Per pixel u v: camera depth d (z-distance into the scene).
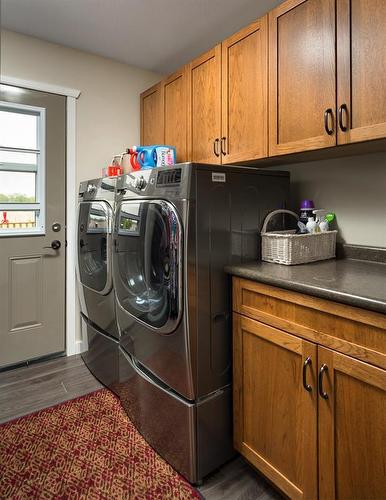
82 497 1.31
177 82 2.24
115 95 2.68
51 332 2.53
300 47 1.42
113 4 1.92
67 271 2.57
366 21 1.19
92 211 2.17
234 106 1.77
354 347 0.98
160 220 1.43
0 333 2.32
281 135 1.52
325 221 1.71
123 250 1.78
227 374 1.50
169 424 1.48
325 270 1.36
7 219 2.33
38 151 2.40
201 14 2.01
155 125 2.53
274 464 1.27
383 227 1.61
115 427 1.75
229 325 1.50
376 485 0.95
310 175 1.92
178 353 1.39
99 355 2.22
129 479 1.40
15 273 2.35
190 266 1.35
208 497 1.33
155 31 2.23
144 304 1.59
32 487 1.36
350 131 1.25
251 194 1.60
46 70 2.37
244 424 1.41
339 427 1.03
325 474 1.08
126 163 2.27
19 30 2.22
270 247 1.56
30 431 1.71
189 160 2.13
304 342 1.13
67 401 1.99
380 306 0.89
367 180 1.66
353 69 1.23
